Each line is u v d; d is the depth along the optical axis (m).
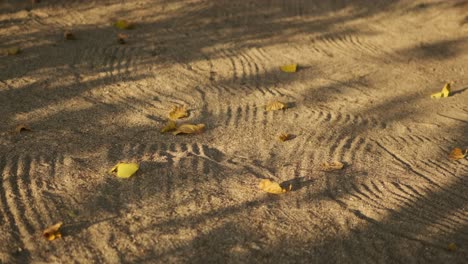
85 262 1.22
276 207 1.35
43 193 1.35
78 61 1.91
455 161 1.53
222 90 1.80
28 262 1.21
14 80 1.78
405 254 1.27
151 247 1.25
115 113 1.65
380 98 1.81
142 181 1.40
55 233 1.26
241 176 1.43
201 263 1.22
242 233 1.29
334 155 1.52
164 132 1.58
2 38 2.03
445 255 1.27
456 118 1.73
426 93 1.86
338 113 1.71
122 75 1.85
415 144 1.59
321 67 1.97
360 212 1.35
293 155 1.51
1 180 1.38
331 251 1.26
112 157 1.47
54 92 1.74
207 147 1.53
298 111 1.71
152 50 2.00
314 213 1.34
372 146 1.57
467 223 1.34
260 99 1.76
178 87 1.80
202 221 1.31
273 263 1.23
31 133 1.54
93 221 1.30
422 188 1.43
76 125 1.59
